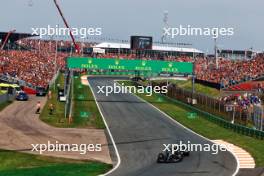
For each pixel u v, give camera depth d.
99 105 198.75
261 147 117.94
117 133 136.88
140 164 97.44
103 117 167.00
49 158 99.62
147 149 115.00
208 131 144.88
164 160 100.06
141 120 164.62
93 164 95.38
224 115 166.75
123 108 193.62
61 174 85.75
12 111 159.88
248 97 195.50
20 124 138.25
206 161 101.94
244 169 94.50
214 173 90.12
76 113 170.12
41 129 134.00
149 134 137.50
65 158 100.44
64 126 142.00
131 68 196.50
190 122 163.12
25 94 190.62
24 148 108.44
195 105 199.62
